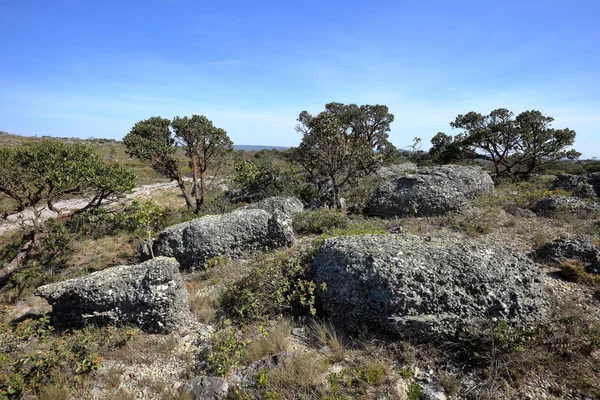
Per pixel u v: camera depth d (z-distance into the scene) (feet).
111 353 14.29
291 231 25.82
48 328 16.11
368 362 12.21
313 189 45.75
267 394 10.80
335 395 10.64
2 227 40.63
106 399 11.73
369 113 65.87
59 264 28.37
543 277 17.20
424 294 13.29
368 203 36.04
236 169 45.44
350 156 36.86
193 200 57.77
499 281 13.56
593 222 26.40
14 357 13.56
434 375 11.60
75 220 33.22
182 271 24.18
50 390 11.73
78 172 27.99
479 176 36.60
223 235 24.58
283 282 17.46
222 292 18.88
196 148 42.11
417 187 33.19
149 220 25.18
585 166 82.12
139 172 100.63
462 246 16.08
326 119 35.70
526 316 12.82
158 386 12.19
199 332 15.88
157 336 15.93
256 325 15.92
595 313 14.05
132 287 16.22
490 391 10.53
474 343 12.24
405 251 15.56
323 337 14.06
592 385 10.40
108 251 30.78
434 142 80.94
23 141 144.87
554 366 11.22
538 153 61.77
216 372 12.67
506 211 31.30
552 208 30.35
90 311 16.35
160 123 41.63
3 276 27.25
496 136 66.08
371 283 14.16
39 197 30.45
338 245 17.47
